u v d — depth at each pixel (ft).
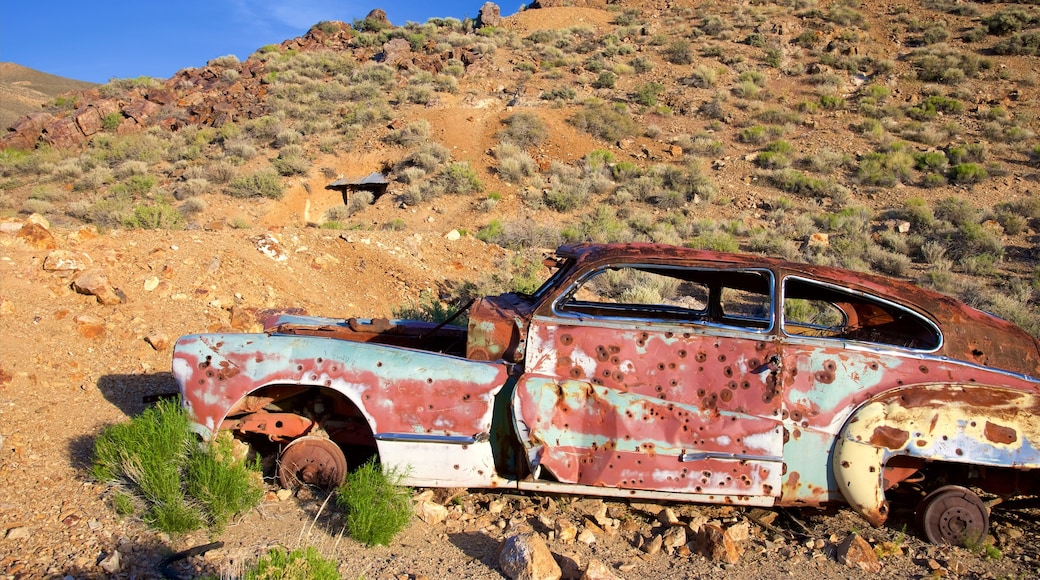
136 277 25.70
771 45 152.87
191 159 106.32
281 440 16.01
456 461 14.52
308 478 15.26
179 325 23.68
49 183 98.78
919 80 131.34
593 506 15.67
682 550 13.89
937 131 107.34
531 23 182.91
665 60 150.30
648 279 48.14
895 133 109.50
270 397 15.52
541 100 126.00
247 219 86.02
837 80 131.23
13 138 120.16
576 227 77.10
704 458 14.14
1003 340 14.90
